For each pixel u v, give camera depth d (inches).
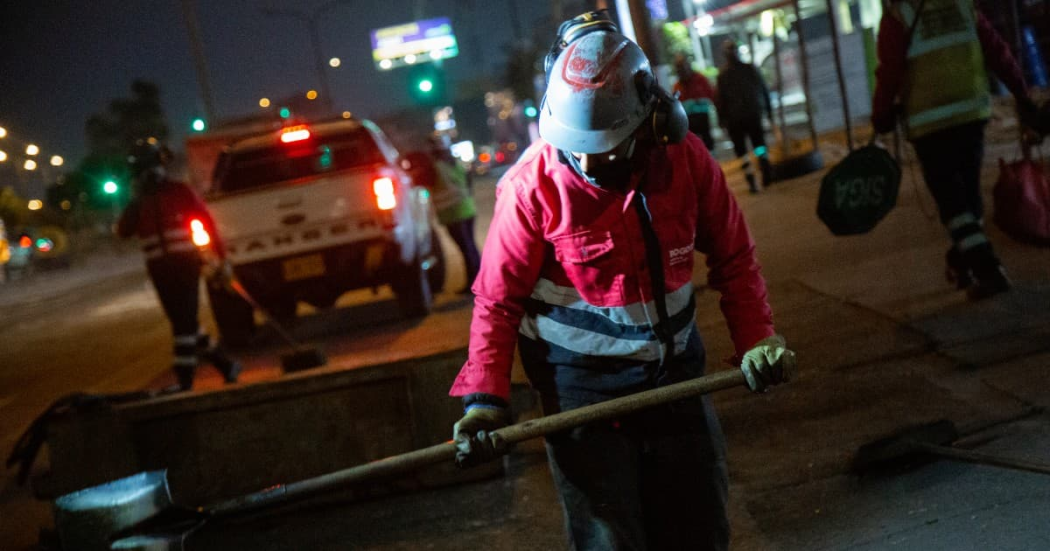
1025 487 151.5
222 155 421.7
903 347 217.0
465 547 170.7
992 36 235.3
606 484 106.5
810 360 222.7
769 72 807.1
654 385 110.0
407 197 412.2
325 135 414.6
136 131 2095.2
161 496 119.7
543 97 105.7
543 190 104.0
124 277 1157.7
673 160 105.2
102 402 202.1
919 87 236.2
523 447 213.6
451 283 515.8
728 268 113.1
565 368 110.5
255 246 393.1
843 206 236.1
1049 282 241.1
